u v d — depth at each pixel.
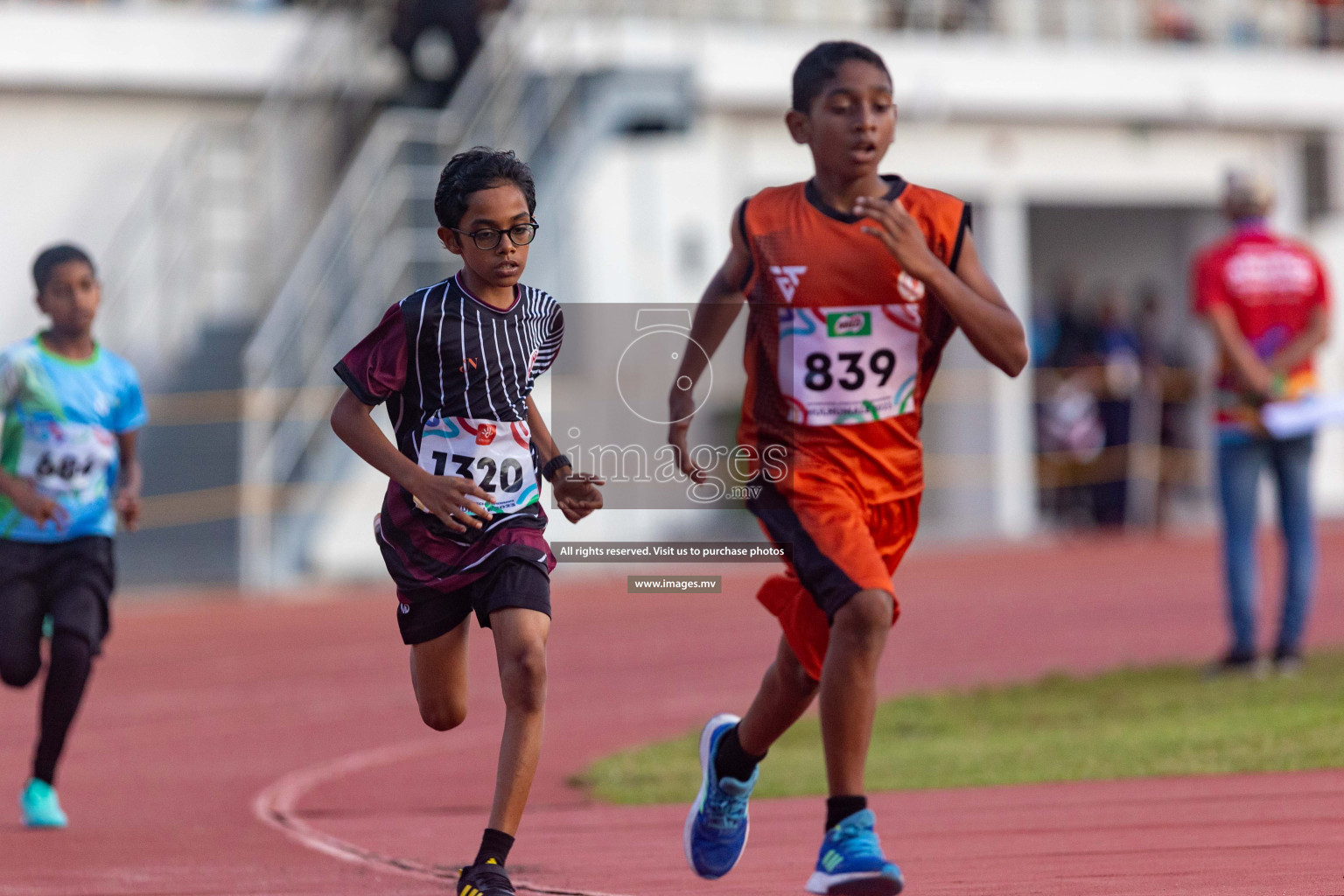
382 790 24.92
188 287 63.97
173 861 19.42
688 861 17.64
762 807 22.39
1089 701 30.41
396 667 39.34
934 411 74.62
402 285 59.22
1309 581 32.62
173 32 63.06
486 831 15.00
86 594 22.98
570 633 44.88
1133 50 74.88
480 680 36.59
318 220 64.88
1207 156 78.44
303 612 49.62
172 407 58.69
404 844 20.25
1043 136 74.56
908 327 15.91
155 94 63.91
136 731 31.41
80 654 22.50
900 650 39.97
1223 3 81.94
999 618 45.16
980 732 27.86
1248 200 32.09
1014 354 15.36
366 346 15.49
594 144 60.91
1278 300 31.88
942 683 34.94
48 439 23.14
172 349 63.12
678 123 62.88
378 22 65.50
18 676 22.80
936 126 72.25
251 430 55.50
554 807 23.00
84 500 23.31
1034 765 24.02
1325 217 80.88
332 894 17.16
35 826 22.16
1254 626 32.53
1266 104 77.50
